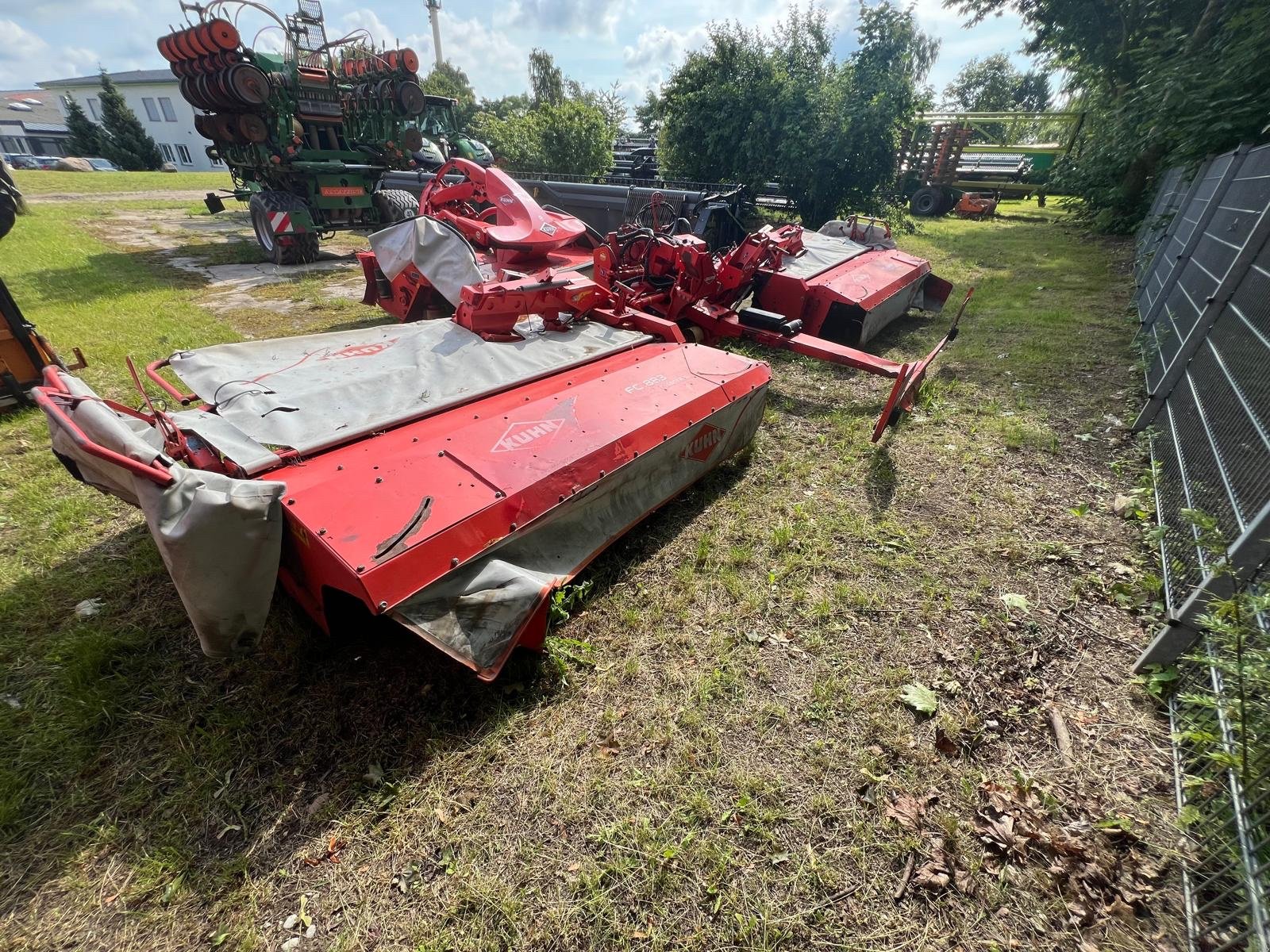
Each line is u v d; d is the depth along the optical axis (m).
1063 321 7.51
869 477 4.21
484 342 4.05
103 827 2.00
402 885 1.91
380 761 2.25
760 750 2.36
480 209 6.86
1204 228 6.07
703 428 3.67
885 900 1.92
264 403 2.99
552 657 2.63
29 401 4.67
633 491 3.32
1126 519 3.77
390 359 3.71
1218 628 1.97
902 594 3.17
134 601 2.93
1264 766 1.91
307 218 9.84
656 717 2.47
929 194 19.48
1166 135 9.51
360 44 10.16
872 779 2.26
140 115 51.25
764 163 13.43
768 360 6.26
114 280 8.65
